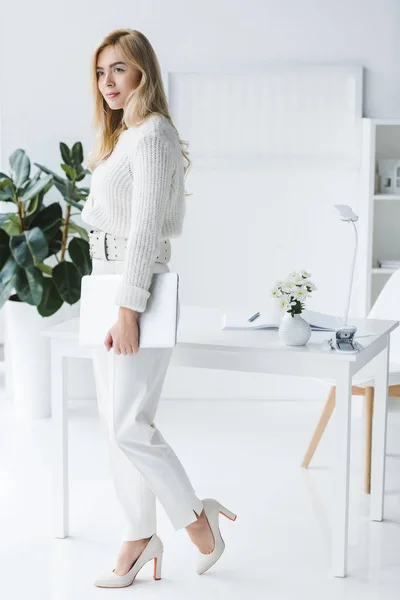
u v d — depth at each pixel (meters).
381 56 5.04
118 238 2.83
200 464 4.20
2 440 4.54
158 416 5.01
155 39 5.05
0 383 5.77
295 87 5.04
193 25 5.03
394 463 4.29
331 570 3.10
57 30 5.07
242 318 3.38
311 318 3.32
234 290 5.25
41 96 5.12
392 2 5.01
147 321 2.66
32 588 2.94
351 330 2.94
